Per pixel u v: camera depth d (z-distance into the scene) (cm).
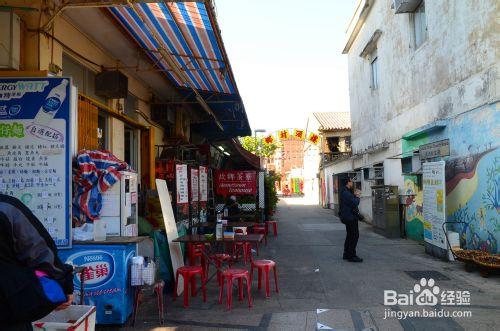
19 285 246
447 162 1061
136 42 774
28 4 559
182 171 961
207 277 816
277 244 1301
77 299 516
